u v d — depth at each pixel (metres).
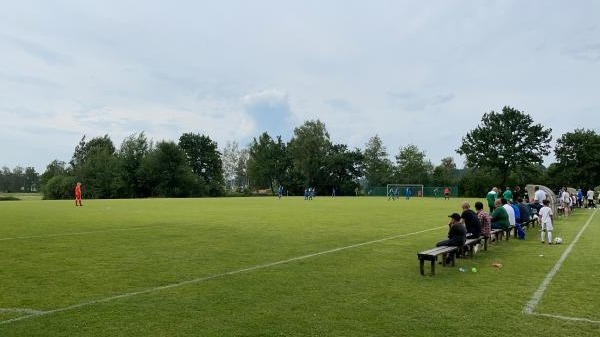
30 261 12.22
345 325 6.92
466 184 98.56
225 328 6.75
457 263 12.61
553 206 30.75
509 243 17.33
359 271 11.12
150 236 17.92
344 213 33.47
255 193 128.12
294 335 6.47
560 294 8.96
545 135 99.00
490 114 102.06
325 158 120.06
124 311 7.59
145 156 95.44
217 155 128.62
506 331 6.71
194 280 9.98
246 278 10.22
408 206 46.69
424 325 6.96
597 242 17.62
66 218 26.72
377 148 133.62
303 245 15.63
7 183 168.75
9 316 7.28
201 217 28.09
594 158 83.94
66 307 7.80
